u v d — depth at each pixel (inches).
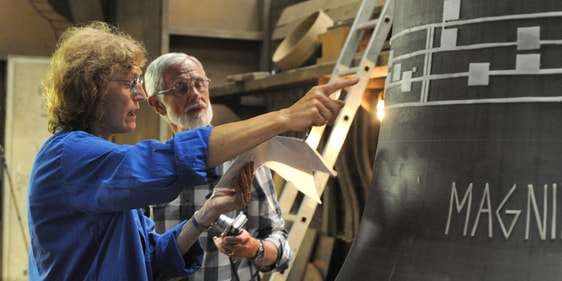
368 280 80.4
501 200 73.2
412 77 80.9
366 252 82.6
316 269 177.8
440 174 76.9
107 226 67.2
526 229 72.1
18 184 243.4
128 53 69.7
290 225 162.4
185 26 243.0
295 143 66.8
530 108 73.0
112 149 64.1
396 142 82.3
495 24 74.9
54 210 67.1
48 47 249.1
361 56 141.1
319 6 211.3
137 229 70.3
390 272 78.4
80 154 65.0
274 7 245.6
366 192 168.9
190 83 102.0
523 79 73.4
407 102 81.2
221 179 72.7
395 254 78.7
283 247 95.4
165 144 61.7
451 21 77.6
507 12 74.5
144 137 222.2
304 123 61.3
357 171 174.9
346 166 173.6
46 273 69.2
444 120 77.2
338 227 182.2
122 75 69.4
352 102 123.0
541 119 72.7
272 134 61.0
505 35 74.4
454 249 74.6
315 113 61.4
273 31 244.2
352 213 174.7
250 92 217.3
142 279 68.3
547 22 73.0
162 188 60.2
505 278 71.6
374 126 169.2
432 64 78.8
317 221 189.5
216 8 245.9
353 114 122.6
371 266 80.9
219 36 241.9
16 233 243.9
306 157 67.1
